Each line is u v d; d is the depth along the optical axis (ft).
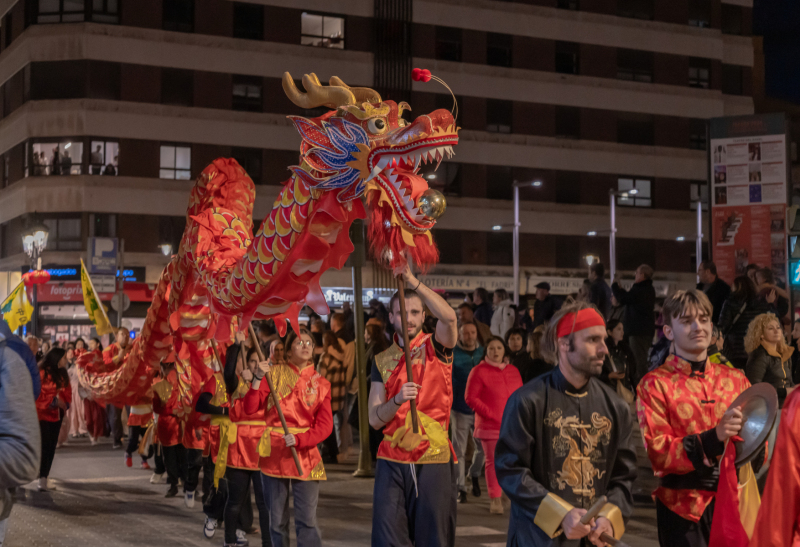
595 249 148.46
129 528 28.09
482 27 141.90
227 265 23.20
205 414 26.81
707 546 14.46
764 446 13.06
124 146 122.83
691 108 155.33
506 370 29.17
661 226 152.87
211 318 24.97
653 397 14.60
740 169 54.80
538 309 44.70
